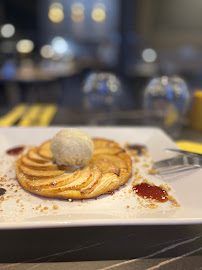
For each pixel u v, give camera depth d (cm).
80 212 22
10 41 185
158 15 193
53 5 239
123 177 27
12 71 112
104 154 32
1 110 60
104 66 168
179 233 20
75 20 261
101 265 17
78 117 55
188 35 195
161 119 53
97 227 21
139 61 166
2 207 23
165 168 29
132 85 107
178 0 188
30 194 25
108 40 212
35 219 19
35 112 57
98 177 26
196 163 27
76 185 24
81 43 256
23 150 35
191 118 48
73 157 27
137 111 60
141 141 37
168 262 18
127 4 188
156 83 56
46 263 17
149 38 194
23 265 17
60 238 19
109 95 61
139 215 20
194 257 18
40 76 104
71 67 145
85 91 63
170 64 160
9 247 18
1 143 35
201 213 20
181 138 43
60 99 80
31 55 173
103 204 24
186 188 25
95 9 249
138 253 18
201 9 188
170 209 22
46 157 30
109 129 39
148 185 27
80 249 18
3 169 30
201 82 136
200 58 176
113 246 19
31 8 242
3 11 231
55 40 243
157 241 19
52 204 23
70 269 17
